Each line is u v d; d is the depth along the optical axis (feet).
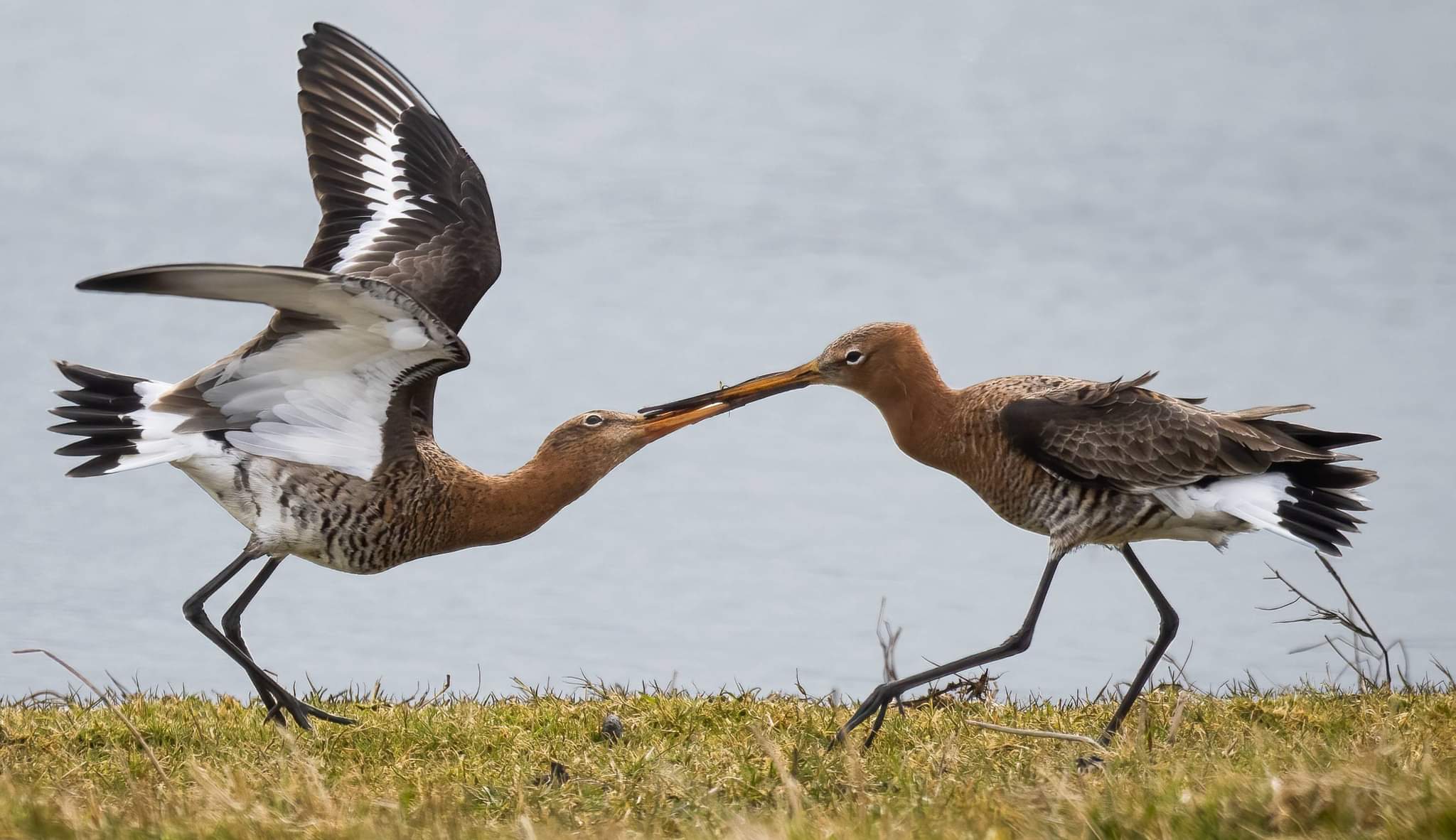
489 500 33.68
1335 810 22.94
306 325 29.55
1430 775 23.40
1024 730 27.86
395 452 32.14
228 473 31.55
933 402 33.22
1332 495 30.91
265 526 31.89
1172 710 32.14
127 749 29.68
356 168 36.50
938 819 24.02
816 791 26.78
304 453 31.60
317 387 31.12
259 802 24.90
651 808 25.64
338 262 35.50
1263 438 30.96
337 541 32.30
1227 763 25.96
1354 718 31.01
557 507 34.47
